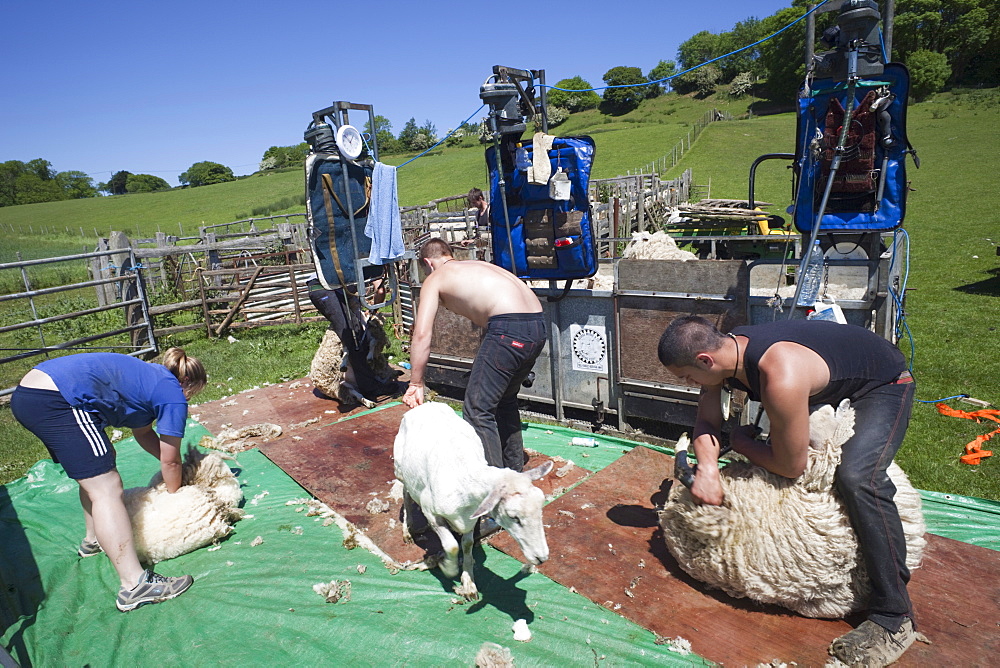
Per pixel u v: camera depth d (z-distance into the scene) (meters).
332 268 5.93
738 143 45.69
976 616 2.75
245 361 9.02
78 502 4.57
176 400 3.57
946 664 2.49
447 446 3.03
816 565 2.70
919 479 4.54
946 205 20.62
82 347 10.25
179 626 3.03
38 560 3.75
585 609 2.95
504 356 3.53
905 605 2.58
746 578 2.83
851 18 3.75
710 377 2.85
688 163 40.12
